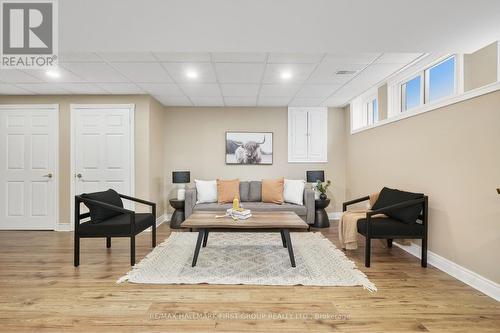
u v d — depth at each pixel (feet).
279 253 10.15
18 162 14.10
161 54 9.25
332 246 10.98
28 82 12.08
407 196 9.23
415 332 5.46
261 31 7.30
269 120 17.24
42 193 14.14
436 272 8.32
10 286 7.45
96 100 14.16
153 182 14.92
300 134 17.19
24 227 14.11
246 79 11.83
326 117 17.21
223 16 6.54
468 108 7.44
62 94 14.06
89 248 10.86
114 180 14.19
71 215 14.10
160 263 9.11
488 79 8.02
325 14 6.47
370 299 6.75
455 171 7.91
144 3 5.98
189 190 14.71
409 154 10.05
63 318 5.92
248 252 10.28
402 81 11.48
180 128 17.10
